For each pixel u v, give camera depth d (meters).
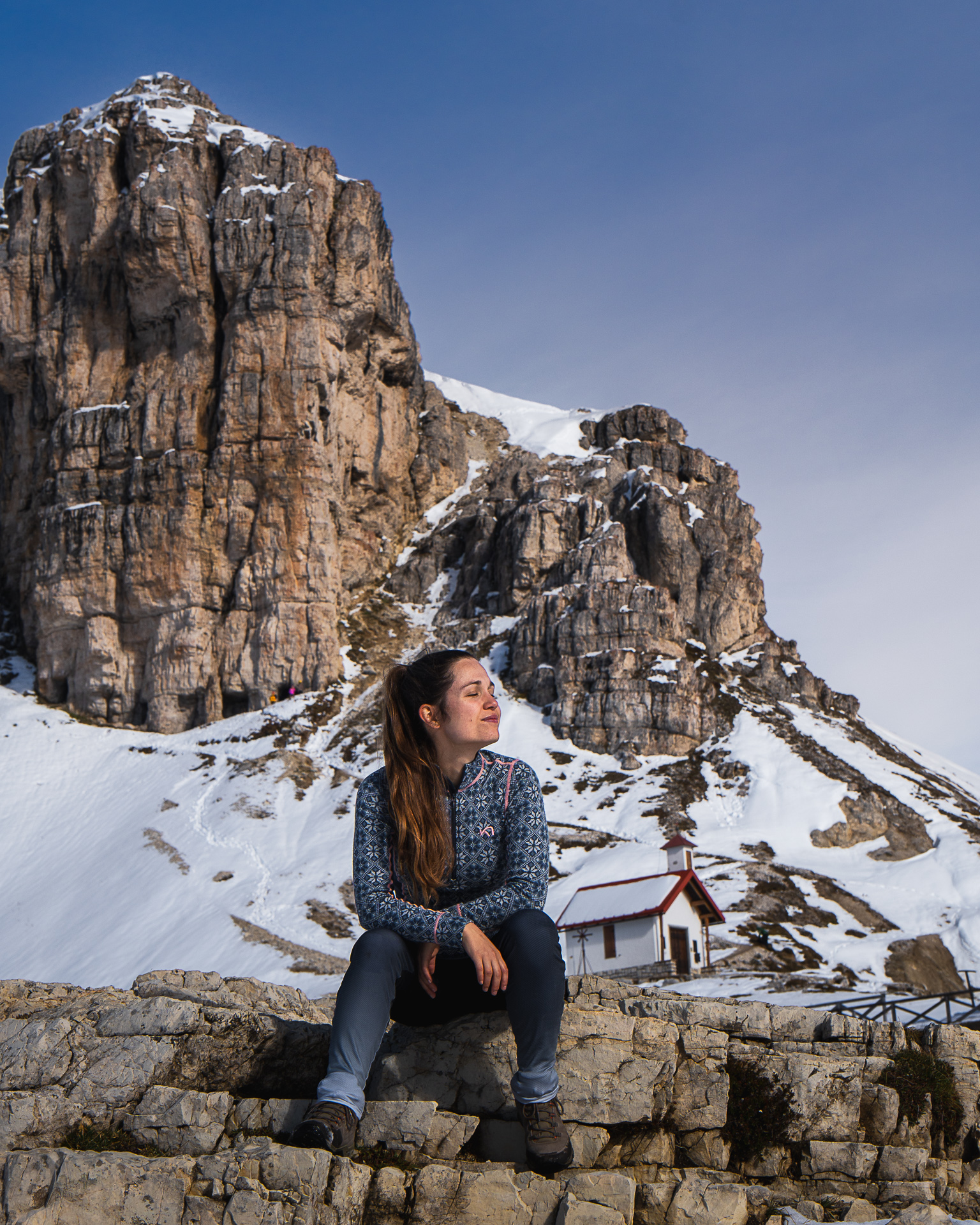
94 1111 4.51
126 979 49.19
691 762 71.81
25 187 100.50
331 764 72.44
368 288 94.69
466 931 4.27
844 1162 4.77
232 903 55.22
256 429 87.94
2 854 67.69
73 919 57.91
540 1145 4.27
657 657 79.81
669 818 63.75
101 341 95.69
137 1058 4.58
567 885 54.94
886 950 44.94
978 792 73.69
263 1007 5.70
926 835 62.12
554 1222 4.10
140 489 88.06
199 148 95.19
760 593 93.38
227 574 86.00
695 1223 4.24
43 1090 4.57
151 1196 4.01
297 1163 4.00
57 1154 4.18
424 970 4.43
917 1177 4.78
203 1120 4.39
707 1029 5.03
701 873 55.72
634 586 84.31
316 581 85.19
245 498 86.88
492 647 87.25
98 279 96.00
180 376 91.00
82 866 64.19
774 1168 4.80
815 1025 5.44
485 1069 4.65
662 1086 4.77
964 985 43.22
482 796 4.66
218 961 48.88
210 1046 4.67
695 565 92.44
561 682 78.50
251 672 83.00
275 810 66.75
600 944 39.53
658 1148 4.73
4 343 97.19
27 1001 5.27
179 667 83.06
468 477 115.81
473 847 4.60
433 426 113.75
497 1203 4.13
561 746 74.88
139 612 85.62
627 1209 4.15
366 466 99.88
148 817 67.88
